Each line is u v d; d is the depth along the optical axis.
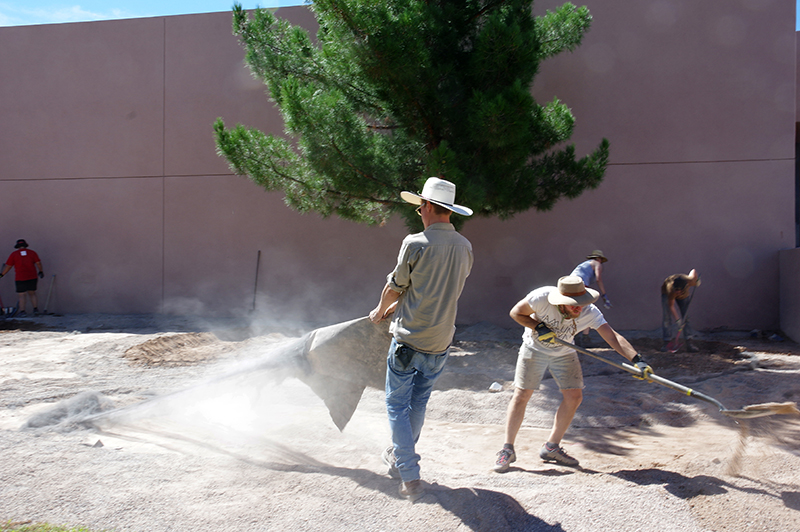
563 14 8.49
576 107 10.67
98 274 12.42
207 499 2.92
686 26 10.32
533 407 5.52
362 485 3.18
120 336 9.45
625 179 10.53
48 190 12.60
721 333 9.97
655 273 10.42
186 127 12.10
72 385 6.06
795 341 9.09
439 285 3.04
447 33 7.90
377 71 7.22
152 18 12.20
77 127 12.50
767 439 4.07
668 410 5.39
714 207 10.23
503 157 7.41
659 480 3.35
